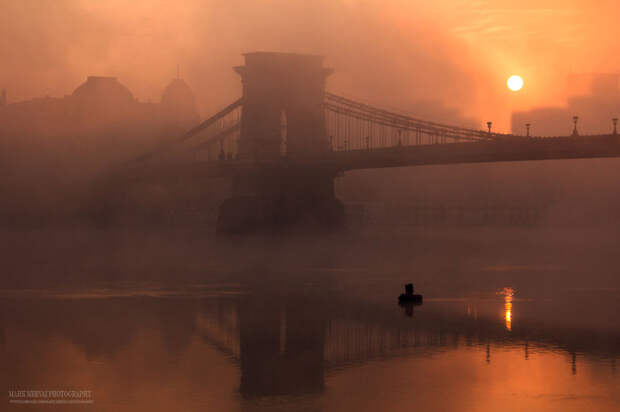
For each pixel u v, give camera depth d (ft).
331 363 149.89
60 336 175.11
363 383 136.87
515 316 199.11
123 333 178.70
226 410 123.75
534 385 134.51
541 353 156.56
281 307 218.18
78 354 157.89
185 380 139.03
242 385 135.95
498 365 147.54
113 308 216.33
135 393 131.75
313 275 304.71
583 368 144.66
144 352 159.22
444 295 241.14
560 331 178.19
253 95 598.75
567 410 122.62
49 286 268.82
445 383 135.95
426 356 154.61
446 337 172.04
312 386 135.33
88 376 141.90
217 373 143.43
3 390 133.59
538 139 415.23
